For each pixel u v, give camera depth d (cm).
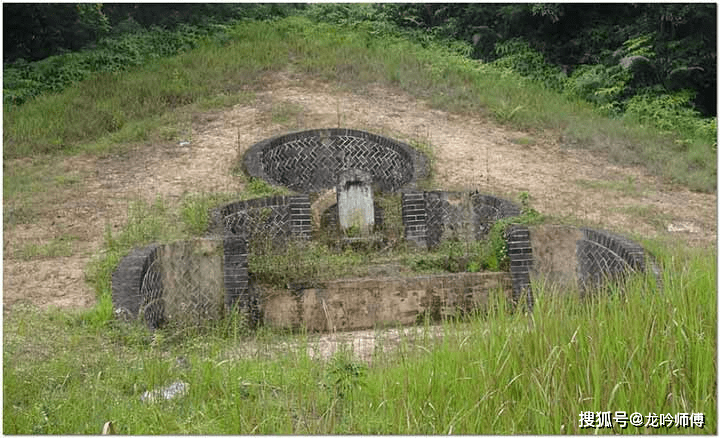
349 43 2272
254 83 1950
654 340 485
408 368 537
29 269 952
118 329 738
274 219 1212
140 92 1833
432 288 1010
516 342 523
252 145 1495
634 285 648
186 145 1554
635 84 2177
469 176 1471
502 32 2539
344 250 1229
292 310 973
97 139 1609
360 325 988
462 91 1981
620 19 2405
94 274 908
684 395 446
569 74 2361
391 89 1970
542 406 452
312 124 1662
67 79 1959
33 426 489
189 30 2323
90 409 518
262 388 538
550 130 1808
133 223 1120
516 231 1069
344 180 1297
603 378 463
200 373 572
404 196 1292
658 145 1766
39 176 1395
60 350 659
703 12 2102
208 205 1197
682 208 1373
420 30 2570
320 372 570
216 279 956
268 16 2586
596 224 1207
